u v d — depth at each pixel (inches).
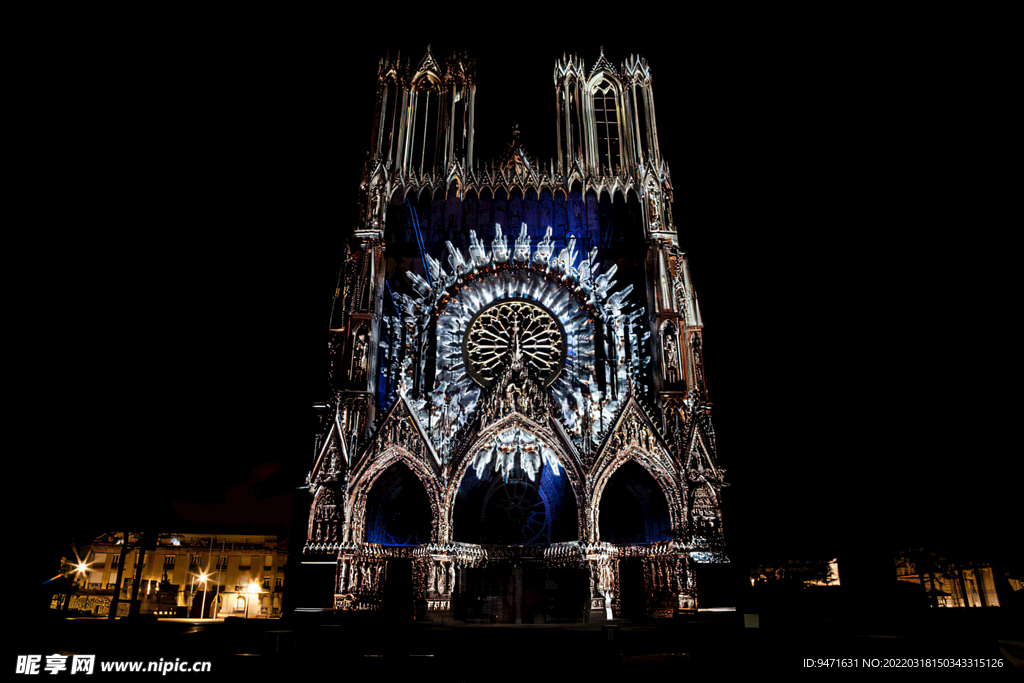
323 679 645.9
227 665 676.7
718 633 870.4
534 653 761.6
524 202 2059.5
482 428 1576.0
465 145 2234.3
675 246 1943.9
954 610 964.0
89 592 2596.0
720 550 1493.6
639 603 1462.8
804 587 1031.0
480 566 1503.4
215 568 2942.9
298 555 1450.5
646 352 1862.7
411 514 1635.1
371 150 2087.8
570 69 2415.1
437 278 1907.0
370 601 1428.4
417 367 1802.4
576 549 1496.1
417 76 2319.1
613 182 2081.7
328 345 1790.1
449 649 773.3
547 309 1900.8
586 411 1636.3
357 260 1862.7
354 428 1628.9
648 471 1569.9
